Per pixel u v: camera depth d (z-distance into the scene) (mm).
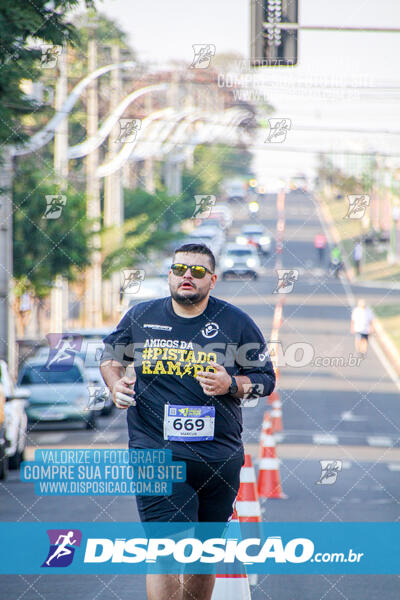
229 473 7844
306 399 35344
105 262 46844
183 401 7785
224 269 66375
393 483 19172
